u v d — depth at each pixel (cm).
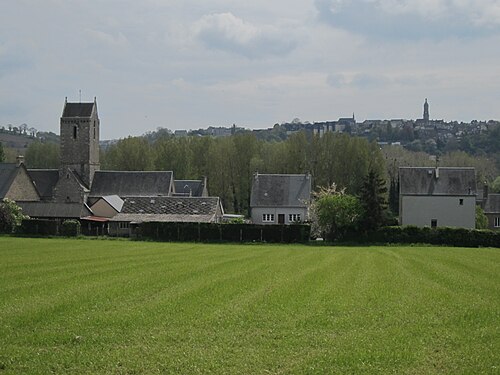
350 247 6969
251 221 10531
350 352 1780
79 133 10712
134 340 1919
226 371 1598
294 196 10562
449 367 1645
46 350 1794
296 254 5566
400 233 7662
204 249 6116
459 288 3156
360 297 2791
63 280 3312
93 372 1586
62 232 8212
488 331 2089
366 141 12319
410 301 2692
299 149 12356
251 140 12588
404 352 1781
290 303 2592
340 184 12025
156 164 13138
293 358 1725
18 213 8281
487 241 7356
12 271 3766
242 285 3142
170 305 2497
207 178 12481
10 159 17400
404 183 9725
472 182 9681
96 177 10862
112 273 3675
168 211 9475
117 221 9262
